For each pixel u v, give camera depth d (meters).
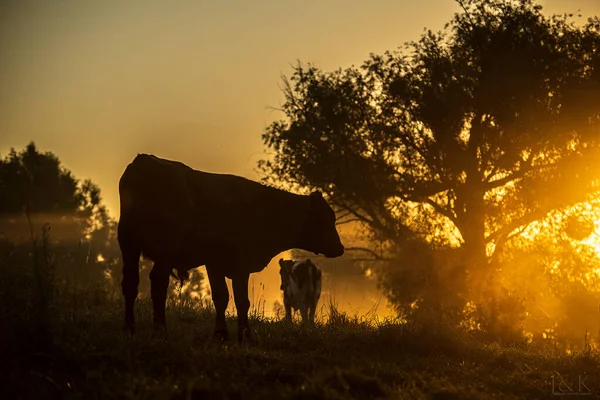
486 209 29.20
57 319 8.03
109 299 12.93
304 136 30.55
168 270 8.81
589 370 9.84
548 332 15.44
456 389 7.60
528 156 29.86
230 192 9.73
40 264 7.94
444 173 29.47
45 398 6.28
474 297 21.75
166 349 7.70
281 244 10.27
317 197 10.36
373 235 32.09
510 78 27.98
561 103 28.88
